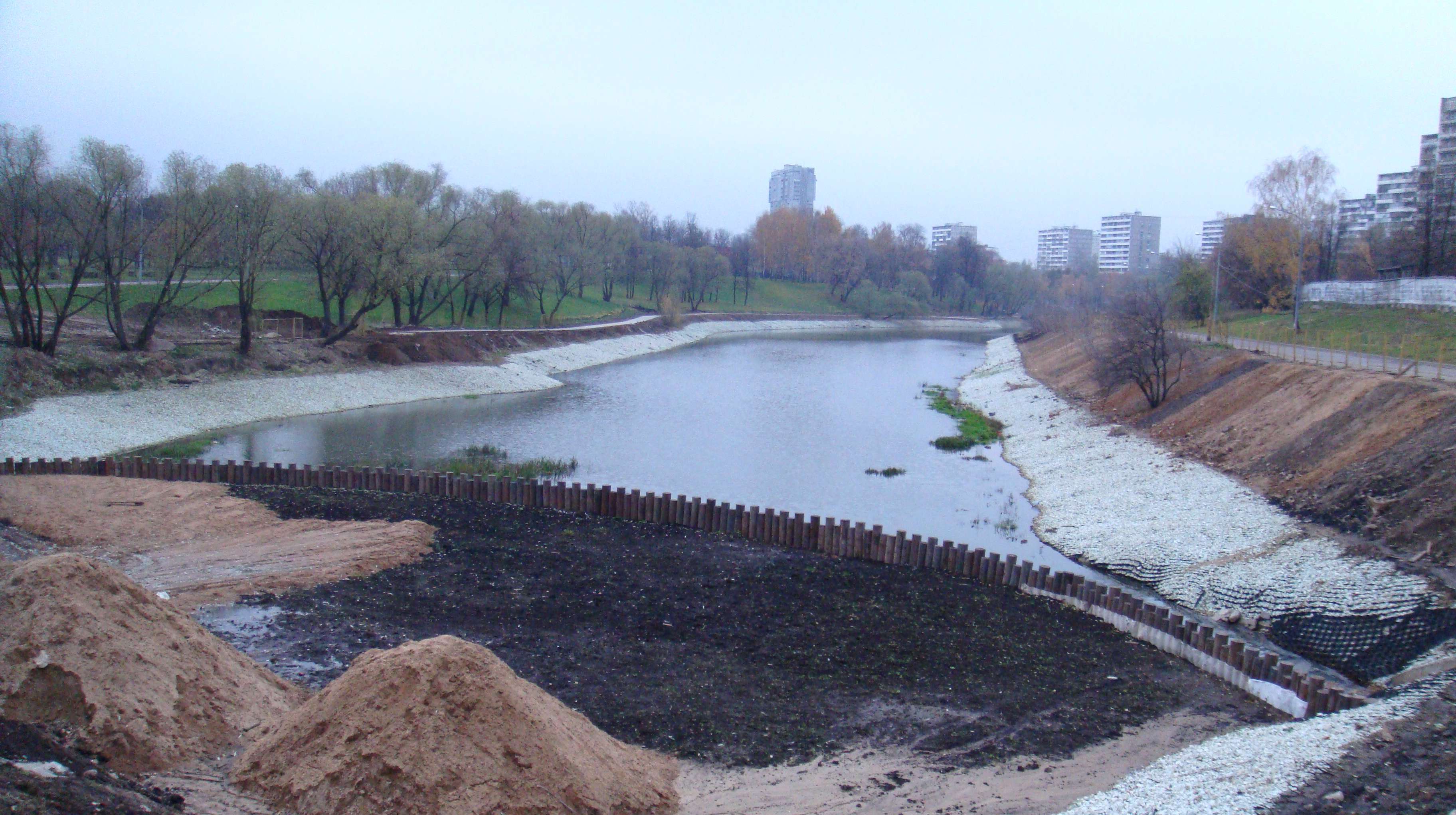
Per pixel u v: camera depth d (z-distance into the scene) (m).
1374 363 42.31
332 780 12.19
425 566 24.48
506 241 87.25
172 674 14.16
